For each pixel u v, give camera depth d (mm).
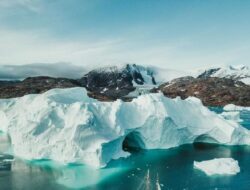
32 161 49750
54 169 45938
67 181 41281
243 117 118812
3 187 39250
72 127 47781
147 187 39406
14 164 48406
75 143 46188
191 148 57938
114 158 50344
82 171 44969
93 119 48469
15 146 53688
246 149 57281
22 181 41344
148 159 51000
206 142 62188
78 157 46656
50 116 51156
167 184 40469
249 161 50031
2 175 43656
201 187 39469
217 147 58719
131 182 41094
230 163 45719
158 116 55594
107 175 43500
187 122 59906
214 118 62000
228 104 180625
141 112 56531
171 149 57250
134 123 54375
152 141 56312
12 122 55625
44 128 50188
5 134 75750
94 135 47094
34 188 39031
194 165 47562
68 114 51031
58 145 47812
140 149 57250
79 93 66438
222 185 40156
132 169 45969
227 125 60406
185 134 59906
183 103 63562
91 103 53219
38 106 55812
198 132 59719
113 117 51875
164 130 56656
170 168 46625
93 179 42000
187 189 38875
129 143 60031
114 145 50219
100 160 45844
